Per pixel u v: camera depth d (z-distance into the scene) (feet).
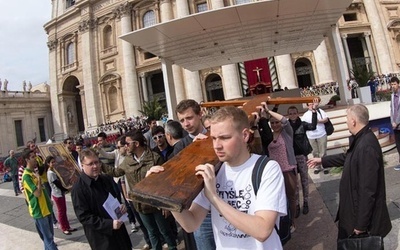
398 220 14.07
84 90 114.93
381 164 9.25
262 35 43.62
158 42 38.11
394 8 110.73
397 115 21.79
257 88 66.69
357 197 9.40
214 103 12.35
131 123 88.43
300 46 55.21
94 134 101.09
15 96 122.01
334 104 51.85
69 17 124.57
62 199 21.71
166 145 16.28
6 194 41.24
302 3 33.35
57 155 23.97
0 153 113.50
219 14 33.12
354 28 105.91
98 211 11.19
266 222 4.96
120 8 109.29
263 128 12.28
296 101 10.46
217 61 55.52
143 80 106.63
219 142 5.45
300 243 13.82
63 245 19.54
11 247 20.86
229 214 4.94
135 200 4.56
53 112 129.59
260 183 5.45
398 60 107.14
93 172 11.28
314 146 25.39
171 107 44.16
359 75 48.49
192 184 4.73
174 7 104.42
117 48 111.34
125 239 11.81
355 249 8.64
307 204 17.25
